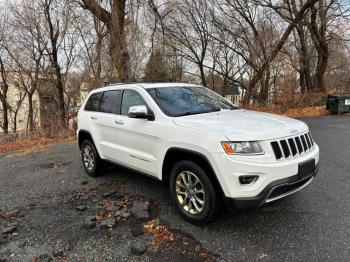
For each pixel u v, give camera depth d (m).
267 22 18.27
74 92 18.62
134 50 15.02
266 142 3.26
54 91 19.88
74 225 3.85
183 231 3.55
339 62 34.00
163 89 4.67
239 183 3.19
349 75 36.38
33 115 23.64
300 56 20.70
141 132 4.28
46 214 4.24
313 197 4.39
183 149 3.63
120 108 4.93
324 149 7.38
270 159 3.23
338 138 8.81
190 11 19.59
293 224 3.62
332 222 3.63
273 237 3.35
